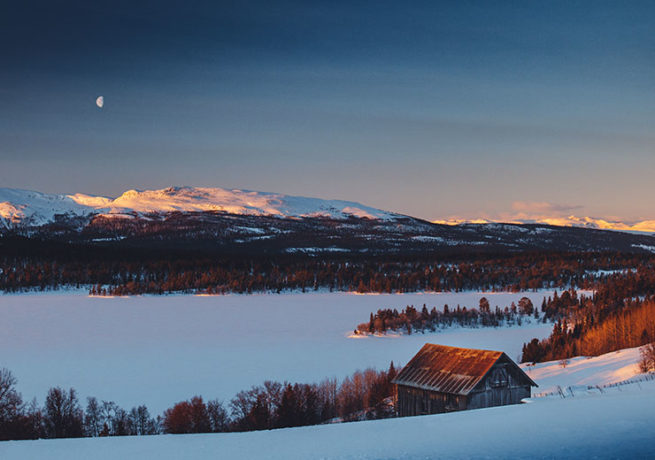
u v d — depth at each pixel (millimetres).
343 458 31984
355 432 38844
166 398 117125
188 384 131625
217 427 79812
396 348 180875
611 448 29781
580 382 87812
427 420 40875
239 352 176375
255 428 78312
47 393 122000
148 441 41938
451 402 63688
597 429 33156
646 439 30812
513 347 173625
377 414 75438
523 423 36188
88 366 157000
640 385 52406
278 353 174375
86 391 125375
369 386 90000
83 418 82812
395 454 31781
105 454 38125
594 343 129875
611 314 152375
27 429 74312
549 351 136250
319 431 40719
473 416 40781
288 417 79500
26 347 187250
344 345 187500
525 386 66625
